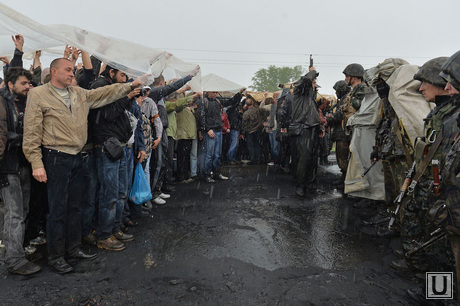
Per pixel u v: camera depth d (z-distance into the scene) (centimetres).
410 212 244
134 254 289
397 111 288
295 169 524
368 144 423
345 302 216
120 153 279
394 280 247
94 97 265
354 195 439
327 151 869
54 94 243
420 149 222
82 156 279
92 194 303
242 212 417
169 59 368
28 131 233
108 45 284
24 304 210
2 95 244
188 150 598
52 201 251
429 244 206
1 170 240
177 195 502
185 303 213
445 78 172
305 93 489
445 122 184
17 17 231
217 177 636
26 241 307
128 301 215
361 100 439
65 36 266
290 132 503
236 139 779
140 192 358
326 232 348
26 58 345
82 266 264
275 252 296
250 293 226
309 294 226
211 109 595
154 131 420
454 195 154
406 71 287
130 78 317
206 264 271
